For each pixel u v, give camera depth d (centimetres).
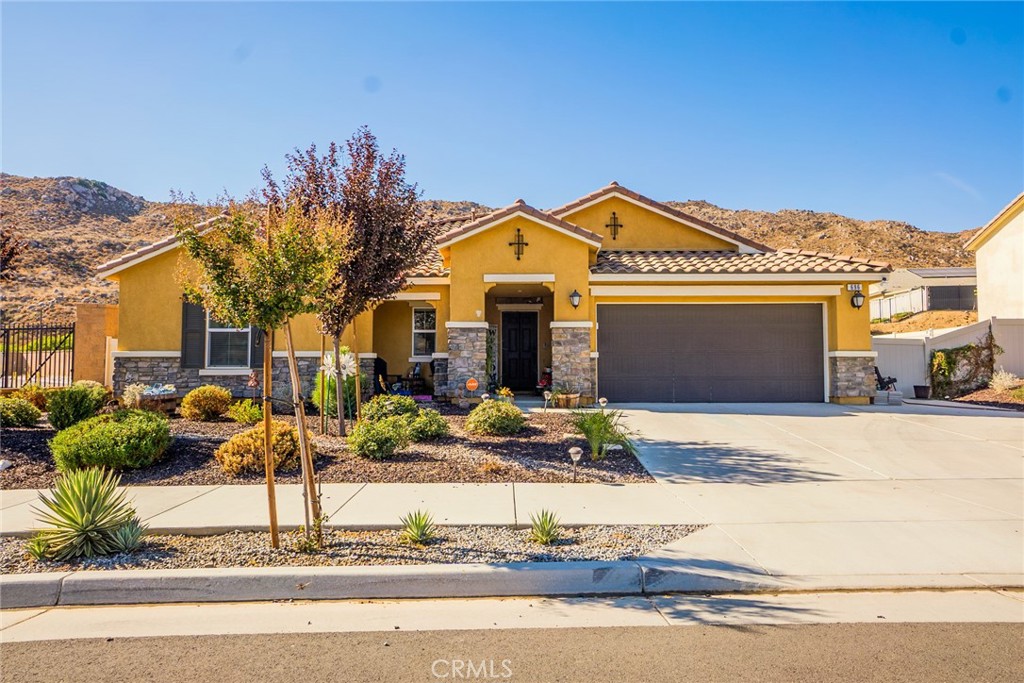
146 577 516
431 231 1145
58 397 1100
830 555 587
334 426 1201
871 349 1591
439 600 518
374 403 1195
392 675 390
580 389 1545
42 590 511
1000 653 419
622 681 382
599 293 1600
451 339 1557
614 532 643
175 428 1163
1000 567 564
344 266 1020
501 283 1581
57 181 7506
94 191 7650
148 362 1568
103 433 859
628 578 535
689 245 1917
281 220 612
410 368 1805
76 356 1805
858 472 912
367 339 1616
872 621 470
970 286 4069
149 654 418
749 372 1617
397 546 596
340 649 425
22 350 2173
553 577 532
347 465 905
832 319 1608
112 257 5719
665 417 1364
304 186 1021
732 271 1560
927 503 758
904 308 4319
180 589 516
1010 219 2392
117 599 512
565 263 1570
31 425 1163
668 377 1616
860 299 1586
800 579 539
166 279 1576
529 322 1881
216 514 688
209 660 410
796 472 909
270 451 589
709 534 640
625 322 1627
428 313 1836
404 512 699
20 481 835
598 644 432
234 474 859
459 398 1540
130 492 780
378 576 523
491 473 868
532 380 1866
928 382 1905
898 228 7838
